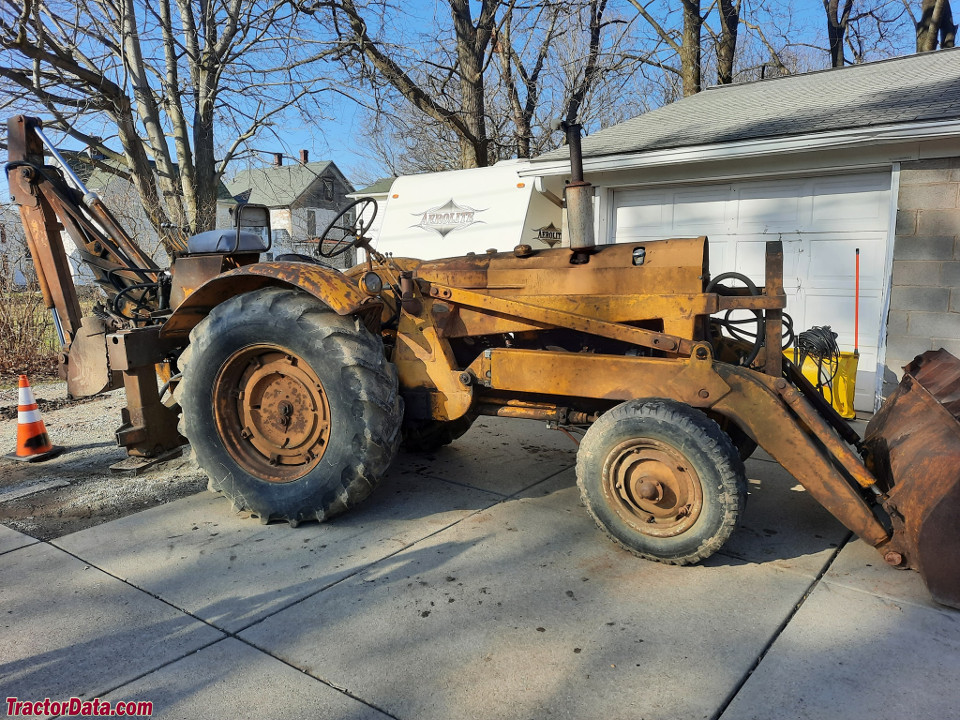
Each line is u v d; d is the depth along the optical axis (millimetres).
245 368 3523
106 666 2238
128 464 4277
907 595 2650
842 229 6051
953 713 1968
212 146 10781
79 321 4762
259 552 3074
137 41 9594
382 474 3295
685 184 6719
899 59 8125
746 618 2486
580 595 2664
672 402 2840
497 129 15094
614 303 3273
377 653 2297
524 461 4410
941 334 5527
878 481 2943
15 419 5879
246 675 2186
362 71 11102
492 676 2164
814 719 1950
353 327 3242
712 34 13734
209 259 3965
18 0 8438
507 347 3744
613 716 1977
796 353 4754
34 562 2992
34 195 4523
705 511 2740
